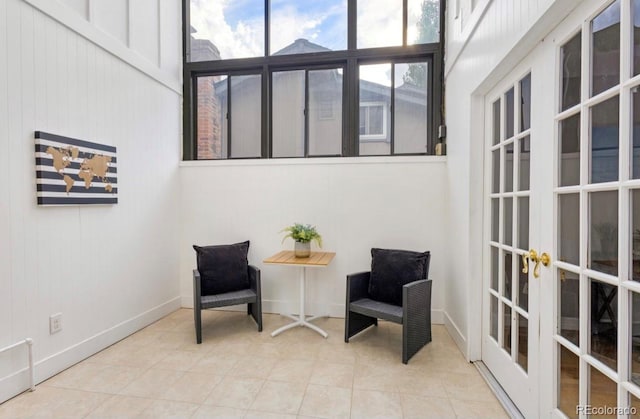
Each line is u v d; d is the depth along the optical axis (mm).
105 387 2064
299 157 3572
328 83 3631
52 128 2209
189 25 3826
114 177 2736
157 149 3322
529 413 1728
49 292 2186
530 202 1749
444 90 3291
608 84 1225
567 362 1459
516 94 1898
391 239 3287
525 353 1813
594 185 1275
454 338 2797
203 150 3848
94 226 2557
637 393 1100
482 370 2270
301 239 3027
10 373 1940
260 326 2984
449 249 3018
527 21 1569
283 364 2365
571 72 1436
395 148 3512
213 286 2994
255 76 3768
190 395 1981
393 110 3496
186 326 3117
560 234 1511
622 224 1153
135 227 3004
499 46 1891
